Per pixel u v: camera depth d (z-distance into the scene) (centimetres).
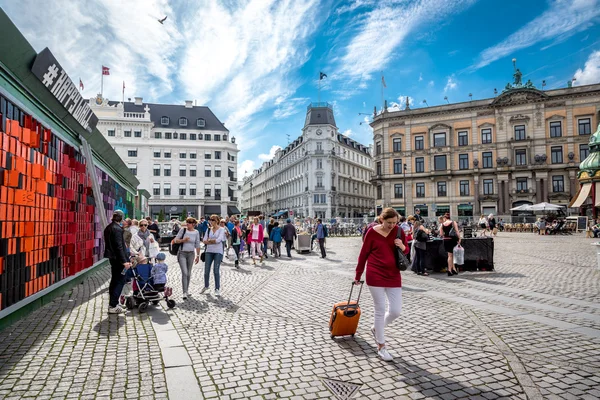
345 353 480
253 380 401
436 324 606
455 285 954
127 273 719
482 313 674
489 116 4841
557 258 1486
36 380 399
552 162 4550
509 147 4703
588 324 600
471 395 366
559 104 4525
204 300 810
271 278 1107
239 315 677
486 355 469
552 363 441
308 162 6931
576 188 4406
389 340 530
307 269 1307
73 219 934
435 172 5062
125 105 6400
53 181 818
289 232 1711
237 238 1391
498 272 1157
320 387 384
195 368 433
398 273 471
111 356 471
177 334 562
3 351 485
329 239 3083
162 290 730
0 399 355
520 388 379
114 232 683
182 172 6200
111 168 1493
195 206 6200
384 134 5403
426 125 5172
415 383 392
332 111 7225
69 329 587
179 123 6444
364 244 487
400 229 475
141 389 380
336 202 7038
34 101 723
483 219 3094
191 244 830
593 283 954
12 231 625
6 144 611
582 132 4431
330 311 704
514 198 4672
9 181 602
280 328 593
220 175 6362
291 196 7981
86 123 1008
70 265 929
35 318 650
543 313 671
